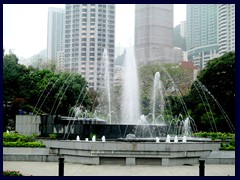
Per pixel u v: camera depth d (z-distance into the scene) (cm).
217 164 2231
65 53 12550
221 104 5031
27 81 4797
